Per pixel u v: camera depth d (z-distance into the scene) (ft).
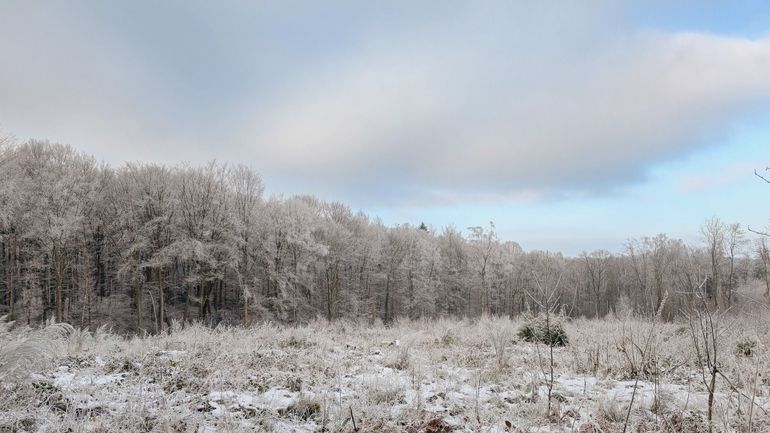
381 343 39.96
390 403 18.67
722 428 14.33
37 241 105.19
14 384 16.63
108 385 18.66
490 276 179.63
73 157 111.45
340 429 15.70
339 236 149.38
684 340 28.12
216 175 127.65
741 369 21.44
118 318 116.98
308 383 21.42
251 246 130.31
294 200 143.33
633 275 186.09
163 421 14.25
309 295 147.84
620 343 30.17
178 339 35.81
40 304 108.47
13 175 94.38
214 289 142.51
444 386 21.90
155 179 118.73
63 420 14.11
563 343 38.34
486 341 40.91
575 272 174.50
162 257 111.45
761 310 32.24
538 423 16.63
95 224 116.78
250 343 34.55
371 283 166.91
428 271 181.16
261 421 15.88
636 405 18.48
